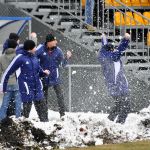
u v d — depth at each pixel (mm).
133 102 46281
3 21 42750
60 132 29484
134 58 48375
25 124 29766
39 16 49750
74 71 45688
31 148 27922
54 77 38156
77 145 28953
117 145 29047
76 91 45750
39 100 33344
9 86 36188
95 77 45938
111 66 35094
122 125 32188
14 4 48625
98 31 49375
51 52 37781
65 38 48188
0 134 28625
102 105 46000
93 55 47656
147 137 31359
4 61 36344
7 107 36500
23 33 43812
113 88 34906
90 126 30828
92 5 50656
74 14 51875
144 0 59906
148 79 46688
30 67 32906
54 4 49562
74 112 45281
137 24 49156
